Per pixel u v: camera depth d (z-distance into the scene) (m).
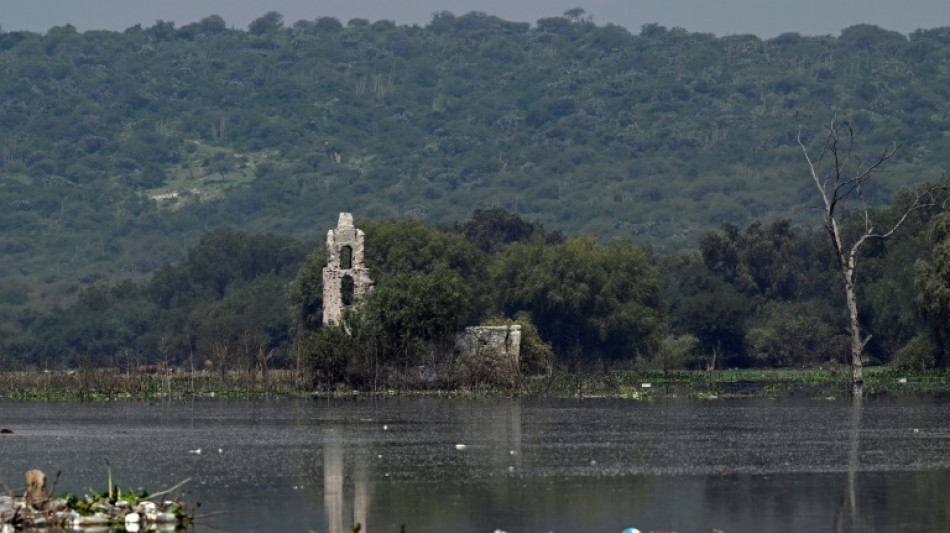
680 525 172.00
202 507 185.75
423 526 171.75
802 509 181.25
